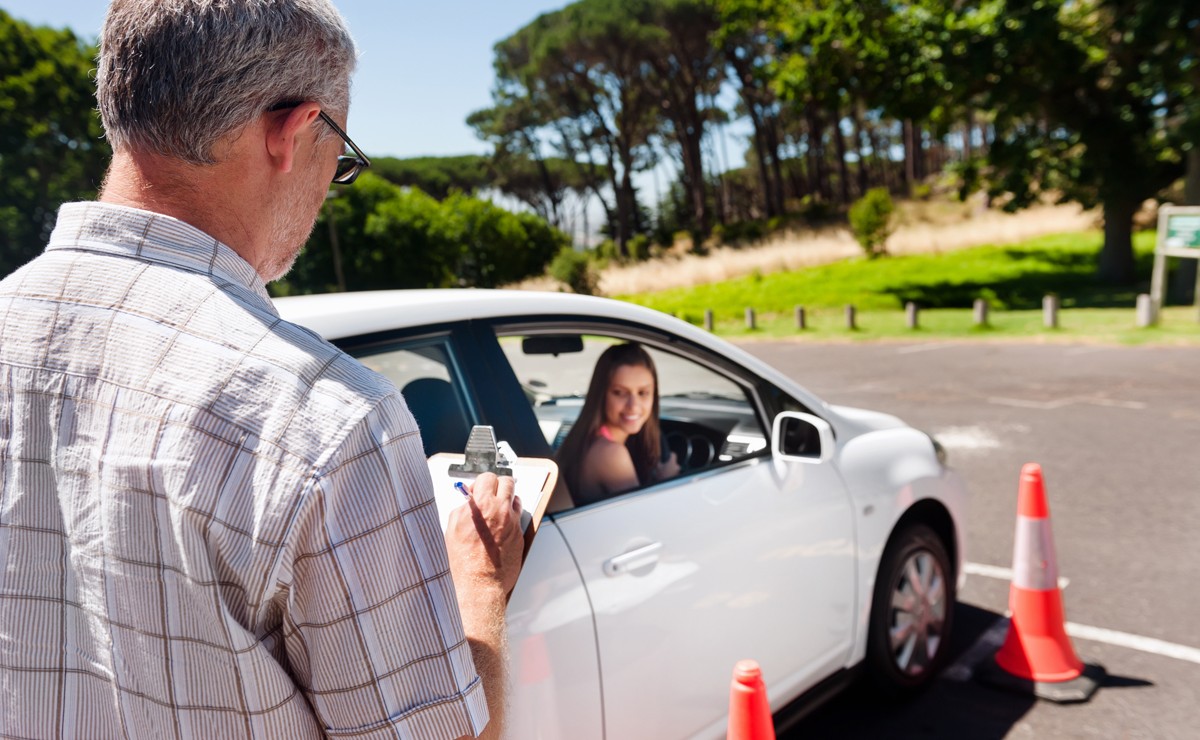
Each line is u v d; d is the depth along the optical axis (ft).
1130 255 82.99
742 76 158.61
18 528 3.05
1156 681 11.35
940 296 82.53
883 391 36.29
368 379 3.06
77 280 3.06
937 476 11.23
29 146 111.96
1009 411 30.14
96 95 3.16
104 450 2.90
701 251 146.10
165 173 3.09
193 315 2.97
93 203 3.15
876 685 10.64
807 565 9.00
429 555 3.05
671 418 10.70
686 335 8.90
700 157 169.58
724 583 7.91
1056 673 11.23
